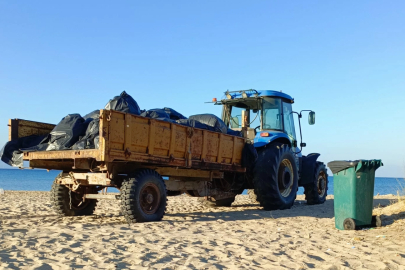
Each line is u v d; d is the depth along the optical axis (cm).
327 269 416
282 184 1051
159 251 478
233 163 950
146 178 729
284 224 758
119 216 865
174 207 1136
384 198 1426
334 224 764
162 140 745
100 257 439
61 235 571
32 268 386
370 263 441
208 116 928
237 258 455
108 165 699
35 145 793
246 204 1278
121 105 718
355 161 678
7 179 9275
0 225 688
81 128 738
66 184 820
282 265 429
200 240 558
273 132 1072
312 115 1154
